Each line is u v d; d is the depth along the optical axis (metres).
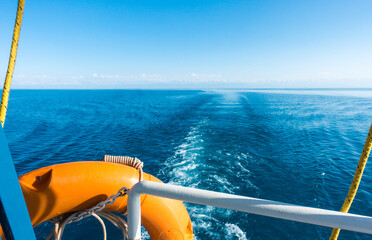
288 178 10.84
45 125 27.09
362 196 9.42
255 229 7.04
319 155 14.62
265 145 16.86
